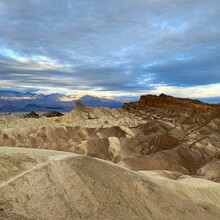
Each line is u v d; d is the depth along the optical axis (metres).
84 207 18.09
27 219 15.38
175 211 21.94
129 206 20.08
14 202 16.47
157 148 73.50
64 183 18.91
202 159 66.62
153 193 22.55
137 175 24.42
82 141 76.69
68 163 20.17
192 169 61.75
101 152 70.88
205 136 77.88
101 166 22.19
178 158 64.19
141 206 20.62
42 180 18.42
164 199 22.86
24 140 77.25
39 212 16.52
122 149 71.25
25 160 19.72
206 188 32.09
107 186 20.48
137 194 21.59
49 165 19.56
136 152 71.62
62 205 17.56
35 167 19.22
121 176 22.34
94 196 19.09
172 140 76.62
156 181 25.86
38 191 17.75
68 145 74.81
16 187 17.39
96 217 17.86
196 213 23.47
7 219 14.65
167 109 121.31
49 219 16.23
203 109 108.81
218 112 99.94
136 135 84.94
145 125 92.88
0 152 20.00
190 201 25.05
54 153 22.09
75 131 84.75
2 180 17.69
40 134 80.38
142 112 128.38
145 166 59.62
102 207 18.75
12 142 75.81
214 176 53.09
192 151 68.50
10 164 18.92
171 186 26.47
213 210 25.61
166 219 20.62
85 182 19.56
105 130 85.56
